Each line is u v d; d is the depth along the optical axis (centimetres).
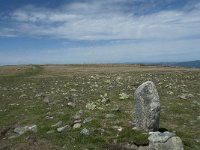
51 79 6681
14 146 1864
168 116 2469
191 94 3506
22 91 4419
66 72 9644
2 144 1947
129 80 5616
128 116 2378
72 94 3747
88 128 2066
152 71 9238
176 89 4081
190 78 5975
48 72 9719
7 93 4266
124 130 1959
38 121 2395
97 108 2712
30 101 3403
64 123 2227
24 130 2183
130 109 2700
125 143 1786
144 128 1928
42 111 2775
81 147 1783
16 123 2450
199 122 2295
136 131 1908
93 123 2152
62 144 1841
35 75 8275
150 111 1920
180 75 6912
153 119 1919
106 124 2142
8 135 2178
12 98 3756
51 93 3978
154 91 1955
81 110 2611
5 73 8994
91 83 5169
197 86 4475
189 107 2806
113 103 3011
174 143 1675
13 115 2736
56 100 3312
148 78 6075
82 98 3378
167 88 4206
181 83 4931
